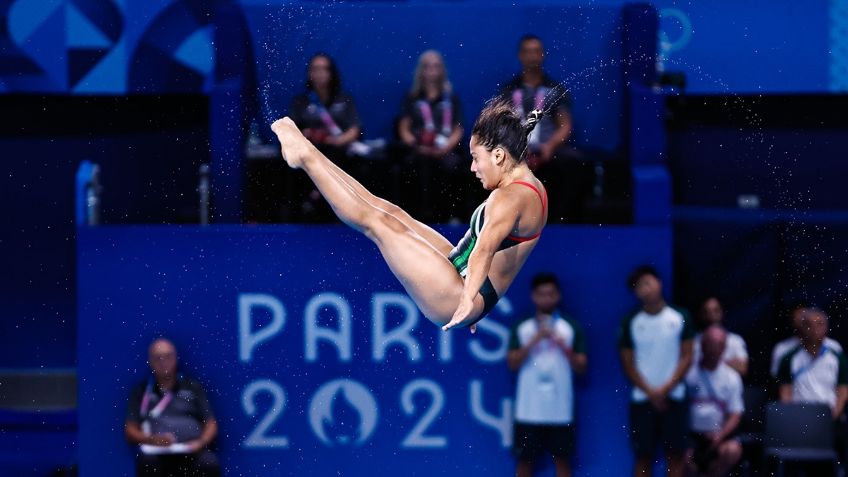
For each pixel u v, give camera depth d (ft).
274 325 66.49
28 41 78.07
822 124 81.46
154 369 65.05
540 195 38.50
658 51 76.84
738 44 79.20
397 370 66.49
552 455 65.67
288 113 78.48
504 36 80.43
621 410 66.85
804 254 76.64
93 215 69.15
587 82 79.41
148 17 78.33
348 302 66.49
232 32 73.10
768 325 76.54
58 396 78.54
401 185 70.95
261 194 71.67
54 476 72.08
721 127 81.66
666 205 67.67
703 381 68.69
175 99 80.84
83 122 80.84
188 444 65.00
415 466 66.49
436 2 80.48
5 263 80.89
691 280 77.10
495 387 66.49
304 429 66.54
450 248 41.16
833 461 67.05
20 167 80.59
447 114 71.82
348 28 79.92
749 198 81.41
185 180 81.25
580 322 66.85
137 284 66.49
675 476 65.98
